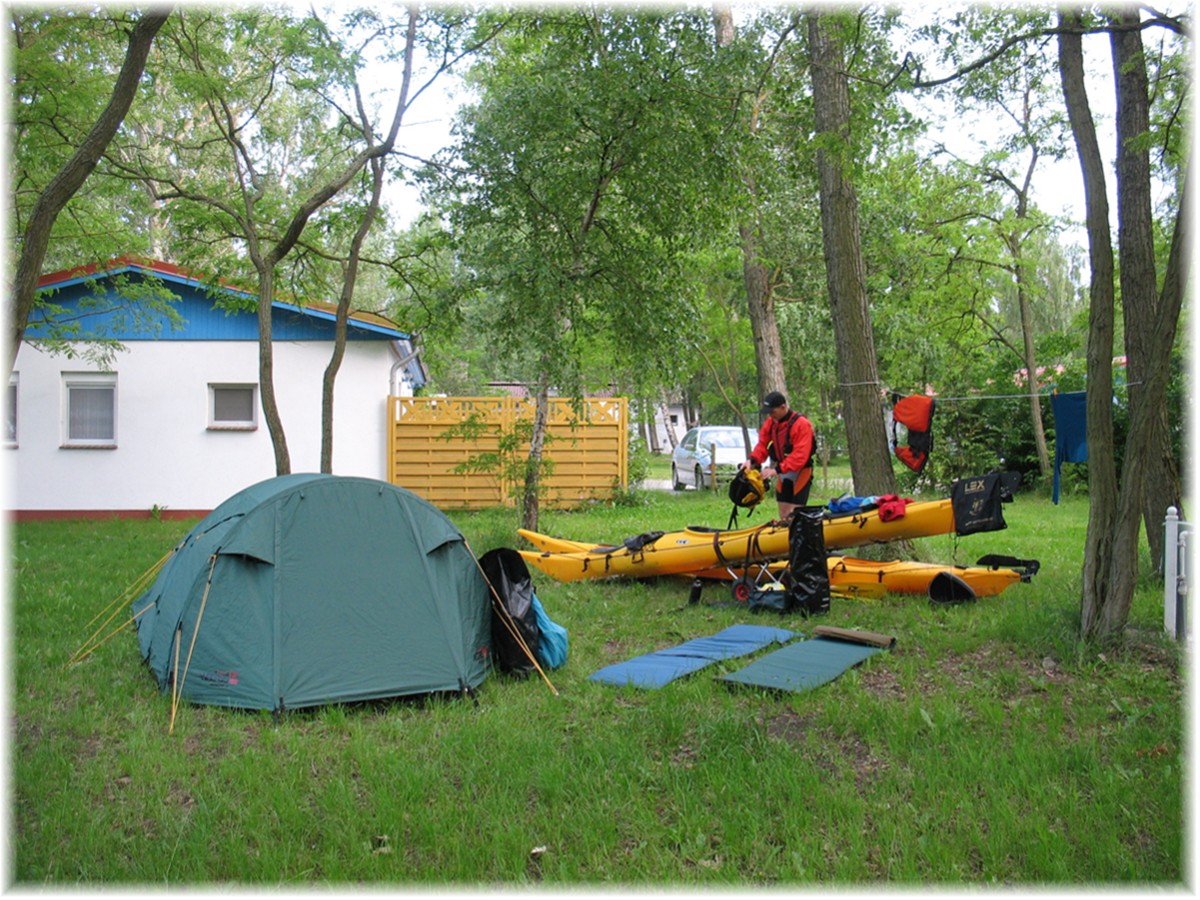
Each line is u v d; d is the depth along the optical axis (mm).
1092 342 5820
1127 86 7348
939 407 18484
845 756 4492
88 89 10266
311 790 4266
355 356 15656
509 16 10211
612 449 16641
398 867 3609
